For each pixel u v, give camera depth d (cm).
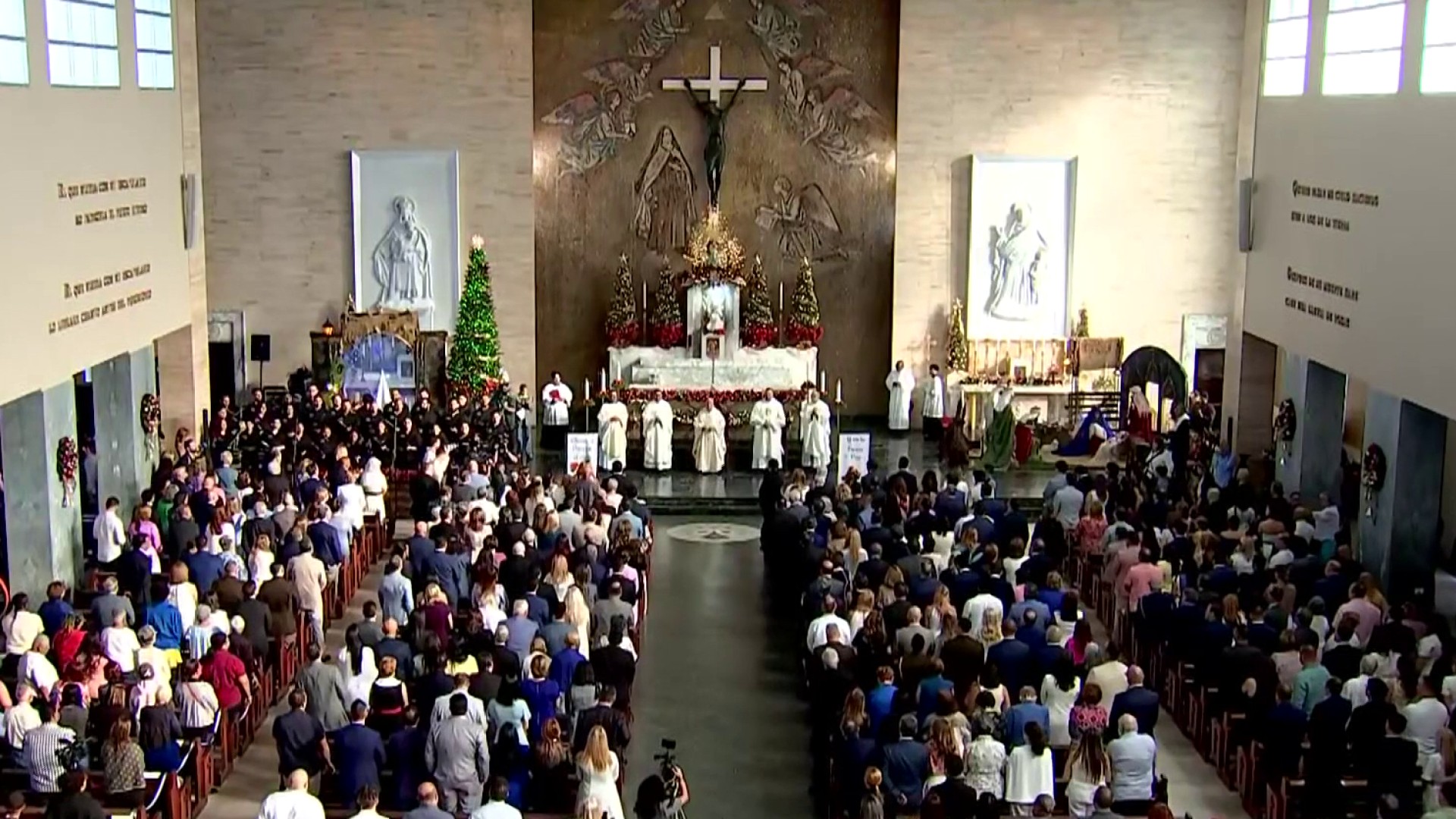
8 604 2103
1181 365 3681
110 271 2575
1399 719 1642
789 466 3447
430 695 1753
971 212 3672
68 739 1617
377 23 3581
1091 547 2528
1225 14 3619
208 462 2992
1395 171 2345
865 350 3841
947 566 2283
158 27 2852
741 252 3747
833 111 3744
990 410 3481
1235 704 1908
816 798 1914
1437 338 2186
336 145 3619
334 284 3666
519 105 3622
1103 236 3684
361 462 3061
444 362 3647
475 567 2175
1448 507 2736
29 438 2394
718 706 2211
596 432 3506
